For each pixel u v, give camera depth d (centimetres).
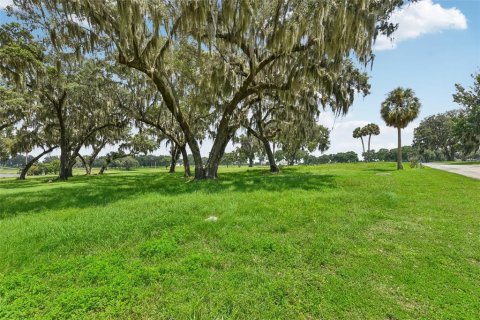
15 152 3106
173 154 3559
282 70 1309
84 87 2011
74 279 369
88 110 2394
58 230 562
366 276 359
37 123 2788
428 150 7481
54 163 5603
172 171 3606
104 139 3456
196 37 1285
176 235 516
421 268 378
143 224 579
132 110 2228
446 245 459
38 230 567
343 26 1011
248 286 338
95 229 552
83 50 1162
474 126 4159
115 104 2264
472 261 398
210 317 281
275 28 1138
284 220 606
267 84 1433
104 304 308
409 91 2667
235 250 451
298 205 746
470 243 465
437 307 291
